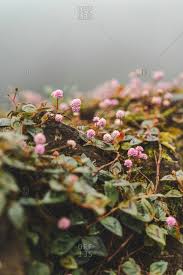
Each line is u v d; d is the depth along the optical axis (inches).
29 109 18.0
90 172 15.8
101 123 19.8
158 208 17.6
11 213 12.3
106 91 31.3
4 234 13.0
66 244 14.7
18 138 13.9
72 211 15.2
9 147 13.4
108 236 16.4
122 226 16.7
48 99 25.2
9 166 14.2
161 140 22.3
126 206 15.6
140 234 16.9
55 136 18.1
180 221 18.8
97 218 15.4
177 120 29.3
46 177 14.6
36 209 14.2
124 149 20.3
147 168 20.2
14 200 12.9
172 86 32.7
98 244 15.4
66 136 18.4
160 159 20.4
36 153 14.5
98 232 15.5
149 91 32.1
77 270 15.0
